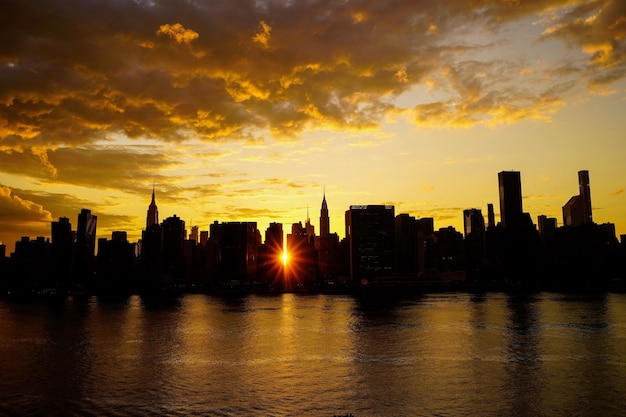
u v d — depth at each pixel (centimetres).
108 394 13025
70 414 11531
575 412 11256
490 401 12044
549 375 14438
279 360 17262
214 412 11519
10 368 16238
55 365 16688
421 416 11088
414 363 16400
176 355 18425
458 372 14950
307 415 11244
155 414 11456
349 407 11731
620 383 13488
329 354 18312
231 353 18775
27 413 11625
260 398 12519
